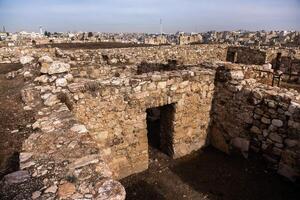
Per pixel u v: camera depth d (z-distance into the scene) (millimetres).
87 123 5859
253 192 6023
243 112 7266
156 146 8258
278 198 5793
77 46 24266
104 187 2797
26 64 8977
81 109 5715
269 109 6609
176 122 7312
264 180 6453
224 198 5855
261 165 7008
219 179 6574
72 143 3709
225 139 7922
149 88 6543
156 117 10078
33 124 4410
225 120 7844
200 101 7723
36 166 3172
